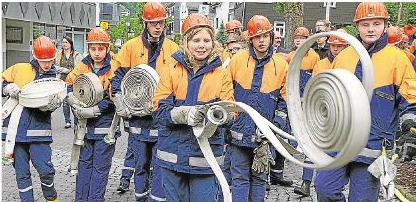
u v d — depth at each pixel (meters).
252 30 5.28
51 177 5.90
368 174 4.32
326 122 2.77
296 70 3.10
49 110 5.66
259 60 5.38
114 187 7.41
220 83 4.16
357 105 2.53
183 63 4.17
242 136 5.24
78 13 28.25
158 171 5.05
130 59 5.90
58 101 5.61
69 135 11.59
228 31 8.02
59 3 25.59
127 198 6.90
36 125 5.72
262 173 5.44
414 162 8.48
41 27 25.66
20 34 23.91
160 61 5.86
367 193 4.35
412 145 5.83
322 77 2.79
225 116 3.57
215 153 4.14
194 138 4.10
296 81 3.11
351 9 35.94
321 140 2.83
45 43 5.73
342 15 36.06
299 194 7.11
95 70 6.11
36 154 5.76
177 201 4.29
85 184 6.10
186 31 4.12
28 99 5.55
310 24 36.28
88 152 6.05
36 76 5.77
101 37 6.01
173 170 4.20
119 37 42.09
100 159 6.00
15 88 5.64
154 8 5.75
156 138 5.65
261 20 5.28
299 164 2.92
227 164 5.98
